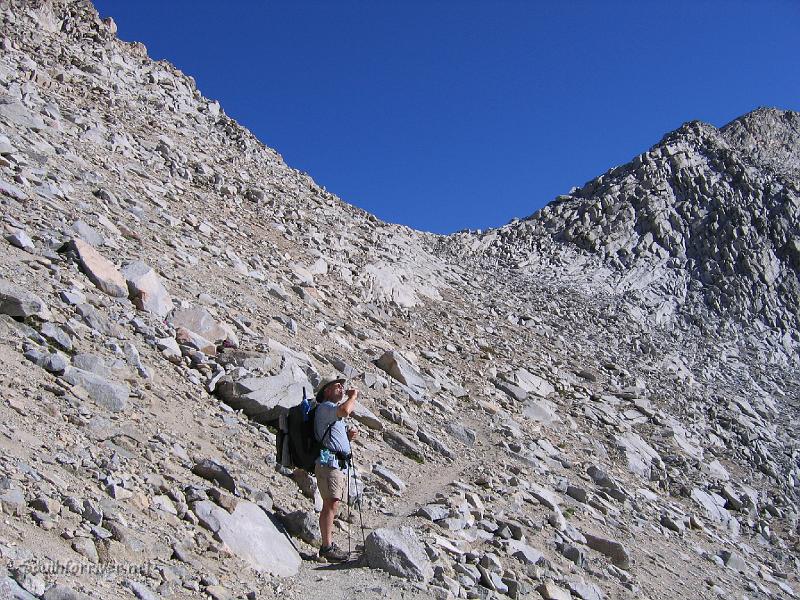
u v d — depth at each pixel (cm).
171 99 3145
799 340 4266
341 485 822
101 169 1833
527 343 2842
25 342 875
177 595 578
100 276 1138
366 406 1427
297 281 2036
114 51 3128
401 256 3091
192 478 793
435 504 1071
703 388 3275
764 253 4666
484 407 1884
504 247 4606
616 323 3706
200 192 2319
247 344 1293
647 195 4981
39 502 582
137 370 979
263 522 771
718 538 1823
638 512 1681
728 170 5266
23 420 714
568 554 1127
